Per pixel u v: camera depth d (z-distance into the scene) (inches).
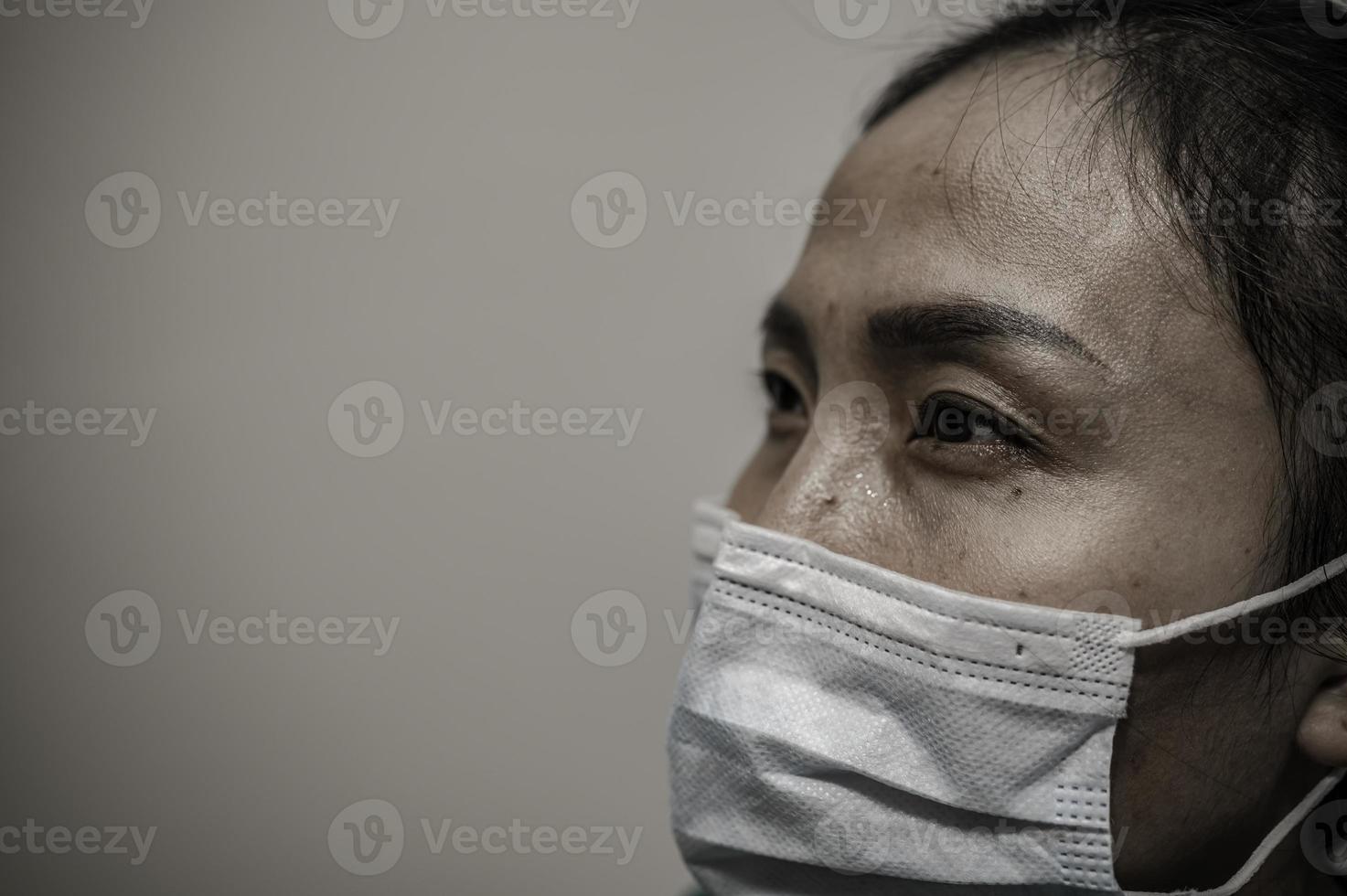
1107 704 32.0
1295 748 34.6
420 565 69.4
